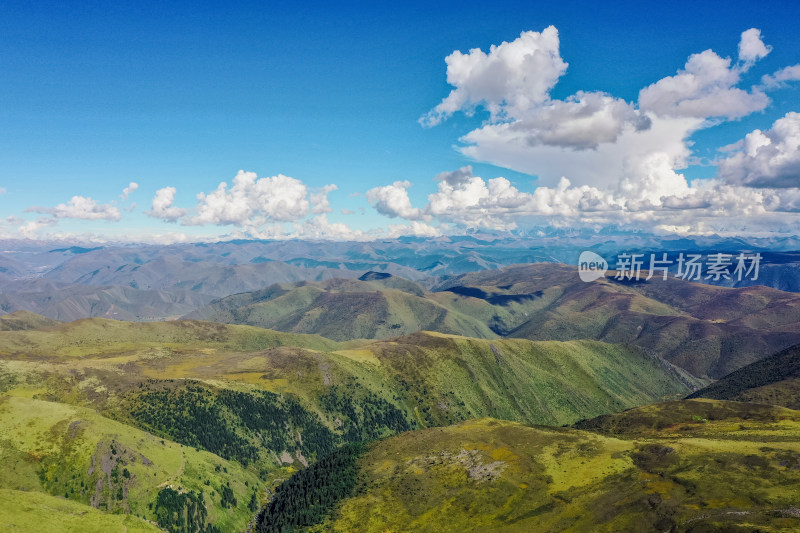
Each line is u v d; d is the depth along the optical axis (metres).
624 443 161.88
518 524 127.12
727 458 132.62
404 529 140.38
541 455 163.25
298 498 180.62
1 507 121.12
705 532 95.00
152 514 170.12
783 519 92.00
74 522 126.00
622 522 112.50
